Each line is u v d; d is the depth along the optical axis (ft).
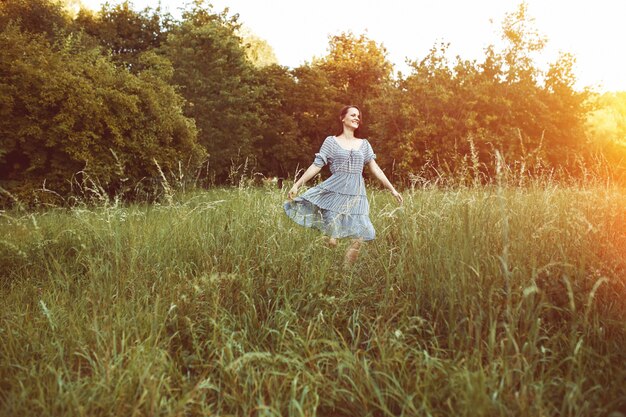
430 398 6.91
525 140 54.95
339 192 13.82
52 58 37.37
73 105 35.42
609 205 12.34
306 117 100.12
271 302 10.60
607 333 8.09
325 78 101.96
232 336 8.55
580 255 9.70
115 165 35.27
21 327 9.29
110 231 13.24
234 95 80.84
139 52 90.22
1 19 71.77
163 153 40.52
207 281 10.53
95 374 7.52
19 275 12.96
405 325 8.86
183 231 14.11
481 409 5.96
